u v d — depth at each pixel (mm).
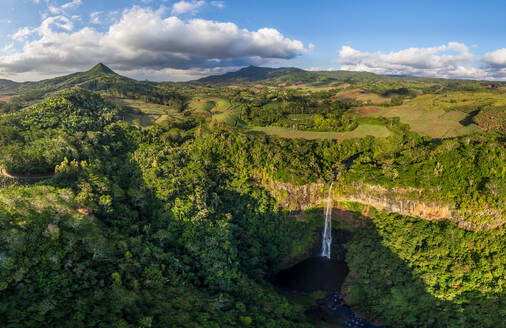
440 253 96312
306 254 119812
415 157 120562
